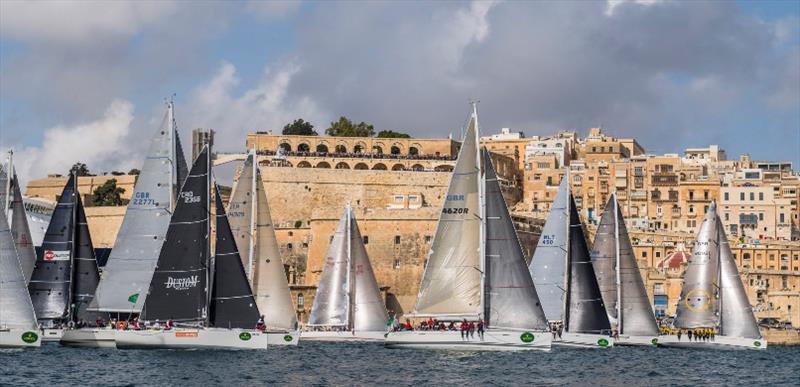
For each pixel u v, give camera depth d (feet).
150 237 305.53
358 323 390.63
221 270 291.79
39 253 312.09
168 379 237.86
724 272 375.45
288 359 289.53
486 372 261.65
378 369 267.18
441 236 289.74
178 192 313.73
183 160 316.40
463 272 289.33
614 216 372.58
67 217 313.32
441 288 289.74
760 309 566.77
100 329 295.48
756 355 358.84
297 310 497.46
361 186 593.01
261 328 295.28
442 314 290.56
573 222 339.77
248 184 357.82
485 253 289.53
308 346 353.31
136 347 288.71
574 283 337.72
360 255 395.96
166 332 287.69
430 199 595.06
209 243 288.51
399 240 535.19
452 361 281.13
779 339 510.99
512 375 257.96
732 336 373.61
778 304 570.05
